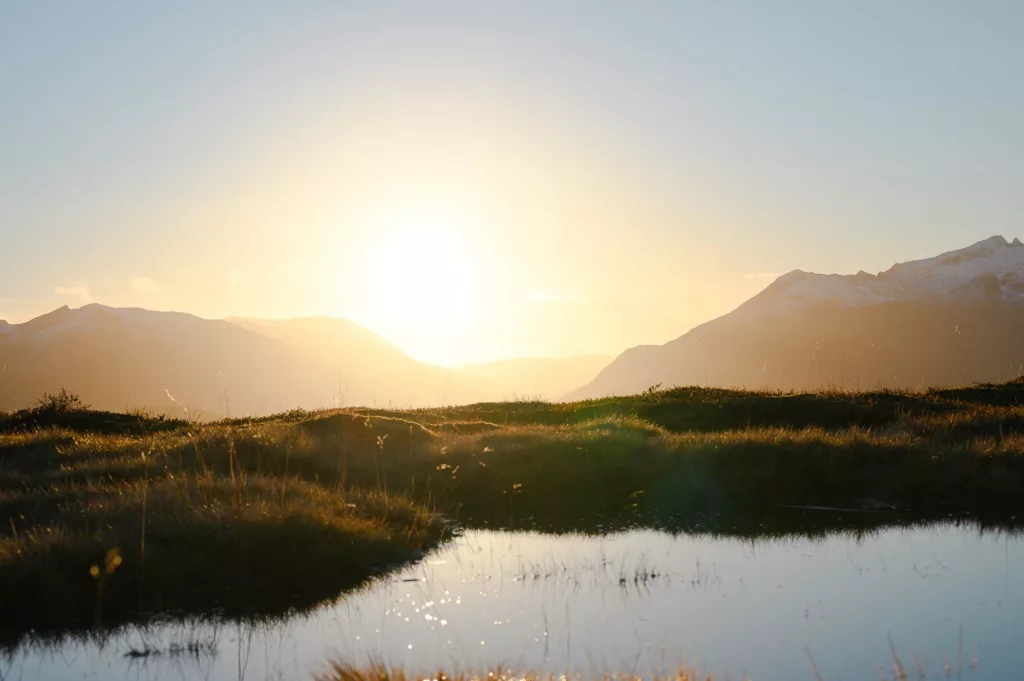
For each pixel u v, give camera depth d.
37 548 11.99
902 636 9.50
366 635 9.97
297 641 9.91
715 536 15.15
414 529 15.16
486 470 19.89
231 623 10.64
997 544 14.18
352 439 22.66
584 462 20.08
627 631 9.84
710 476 18.77
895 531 15.24
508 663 8.70
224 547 12.74
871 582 11.91
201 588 11.87
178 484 15.91
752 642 9.34
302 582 12.25
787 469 18.77
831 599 11.12
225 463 19.72
